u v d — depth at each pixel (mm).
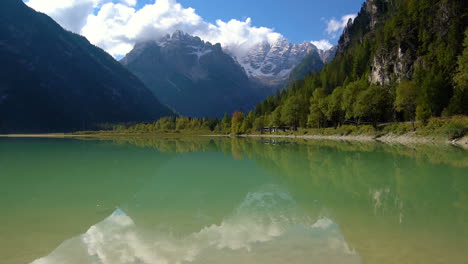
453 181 14578
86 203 11039
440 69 63625
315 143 50531
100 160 27203
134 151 38438
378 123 71125
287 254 6090
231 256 6070
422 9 87062
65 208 10258
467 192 12156
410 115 62469
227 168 21266
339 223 8281
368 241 6766
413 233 7301
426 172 17359
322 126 93562
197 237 7266
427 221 8312
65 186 14547
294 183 15070
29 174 18594
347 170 18969
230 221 8656
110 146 50781
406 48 85375
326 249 6336
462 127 40438
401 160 23250
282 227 7996
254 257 5973
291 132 100188
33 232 7695
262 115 142750
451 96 56812
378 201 10961
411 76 80250
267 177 17125
